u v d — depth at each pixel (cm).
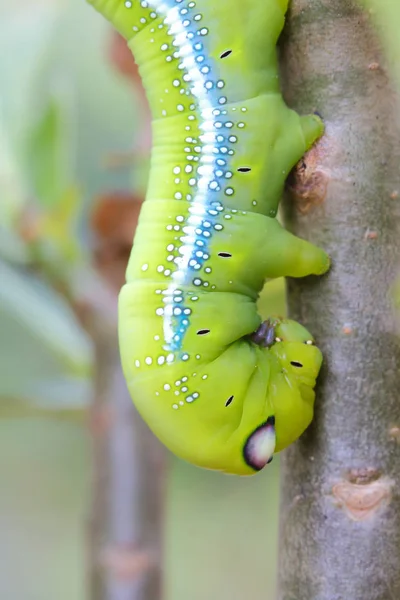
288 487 22
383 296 22
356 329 22
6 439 40
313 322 22
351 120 22
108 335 26
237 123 22
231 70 22
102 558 25
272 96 22
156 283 23
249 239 22
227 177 22
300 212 22
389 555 21
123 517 25
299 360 22
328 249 22
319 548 22
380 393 22
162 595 25
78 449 40
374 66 22
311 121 22
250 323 23
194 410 22
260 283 23
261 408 22
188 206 23
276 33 22
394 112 22
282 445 22
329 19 22
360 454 22
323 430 22
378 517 21
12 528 41
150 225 23
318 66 22
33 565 40
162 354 22
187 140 23
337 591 21
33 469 41
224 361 22
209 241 23
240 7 22
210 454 22
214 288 23
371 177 22
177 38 23
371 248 22
